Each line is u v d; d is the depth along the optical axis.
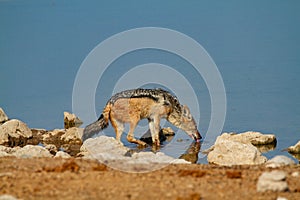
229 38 138.75
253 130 77.00
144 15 174.00
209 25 155.50
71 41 144.62
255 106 86.75
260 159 59.16
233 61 115.50
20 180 41.66
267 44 131.38
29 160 48.91
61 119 87.44
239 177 42.41
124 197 37.62
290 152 66.44
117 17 172.62
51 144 72.25
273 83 98.94
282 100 89.25
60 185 40.28
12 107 94.06
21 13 197.38
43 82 109.69
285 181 39.50
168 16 170.25
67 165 44.88
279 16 168.38
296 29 148.12
